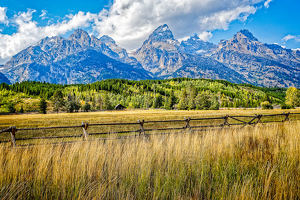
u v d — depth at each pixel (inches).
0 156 121.7
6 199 82.6
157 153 133.9
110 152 135.3
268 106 2687.0
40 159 120.6
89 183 91.1
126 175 101.1
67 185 92.2
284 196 78.9
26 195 88.5
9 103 3720.5
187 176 104.2
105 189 86.7
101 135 318.0
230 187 88.4
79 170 104.3
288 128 259.0
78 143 155.9
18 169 108.3
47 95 4736.7
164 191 85.2
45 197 86.8
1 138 398.0
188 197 81.7
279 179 92.0
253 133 224.8
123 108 4330.7
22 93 4751.5
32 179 99.2
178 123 601.6
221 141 171.5
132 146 154.0
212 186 93.3
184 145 157.2
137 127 533.0
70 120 1055.6
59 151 137.9
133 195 87.0
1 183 92.0
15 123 891.4
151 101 4793.3
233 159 125.3
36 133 441.1
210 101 3341.5
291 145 149.4
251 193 82.4
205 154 134.8
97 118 1203.9
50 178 100.5
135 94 5925.2
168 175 99.0
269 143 172.1
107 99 4185.5
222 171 107.4
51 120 1075.3
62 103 3513.8
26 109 3757.4
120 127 536.1
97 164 113.9
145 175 100.8
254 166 116.8
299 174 101.3
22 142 297.0
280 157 127.8
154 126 541.0
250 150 152.3
